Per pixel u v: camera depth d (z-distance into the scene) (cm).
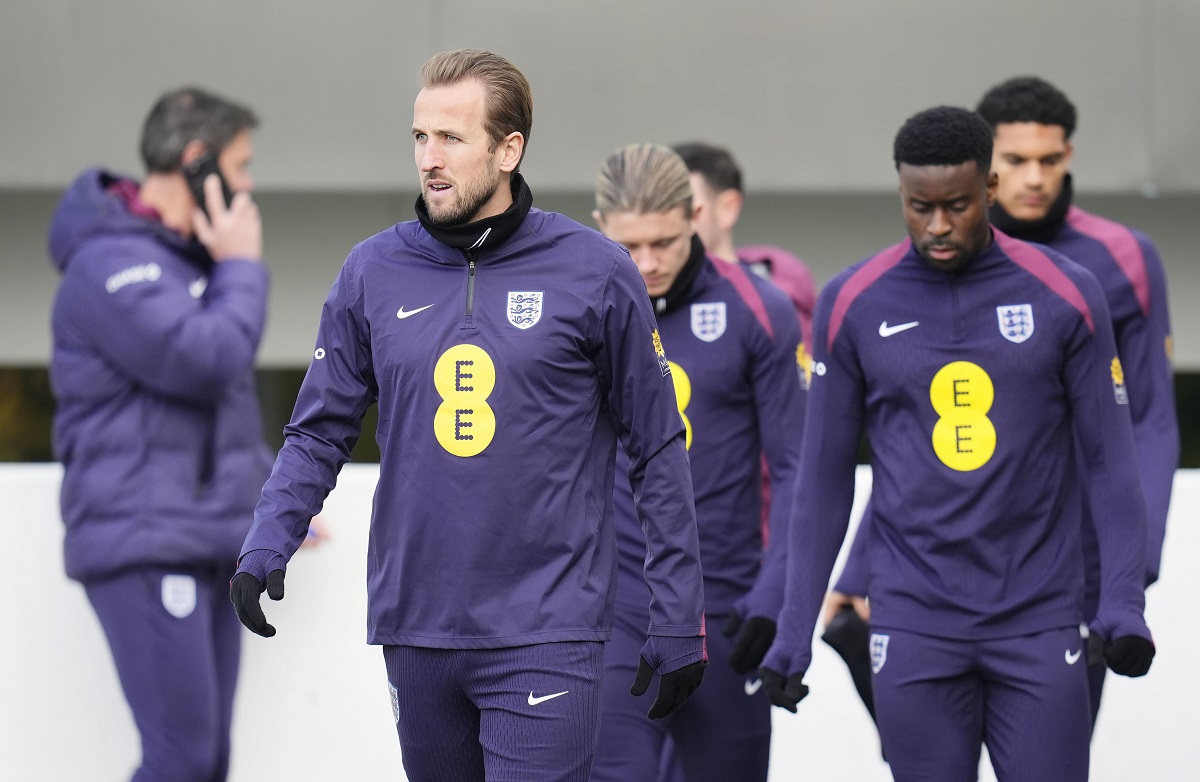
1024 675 1328
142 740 1788
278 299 3369
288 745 1888
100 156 3156
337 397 1169
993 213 1630
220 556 1805
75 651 1898
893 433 1379
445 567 1122
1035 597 1330
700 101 3122
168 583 1773
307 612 1900
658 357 1154
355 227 3353
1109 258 1585
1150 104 3109
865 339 1383
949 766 1350
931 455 1352
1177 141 3114
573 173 3131
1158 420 1570
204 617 1802
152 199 1880
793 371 1572
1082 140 3130
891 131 3120
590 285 1134
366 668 1894
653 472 1155
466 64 1127
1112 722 1869
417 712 1163
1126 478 1343
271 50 3119
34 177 3164
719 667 1561
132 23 3123
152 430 1777
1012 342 1340
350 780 1888
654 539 1155
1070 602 1345
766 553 1542
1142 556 1341
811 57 3111
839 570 1891
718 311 1568
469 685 1138
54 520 1905
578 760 1124
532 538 1120
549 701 1113
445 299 1138
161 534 1761
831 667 1873
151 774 1778
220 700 1853
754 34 3106
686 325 1570
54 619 1900
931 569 1352
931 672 1347
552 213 1174
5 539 1905
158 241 1820
